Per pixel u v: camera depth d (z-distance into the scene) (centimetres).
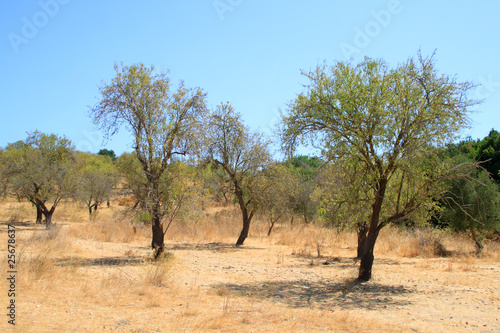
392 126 1073
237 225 3188
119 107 1471
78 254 1577
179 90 1580
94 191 3706
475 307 874
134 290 919
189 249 2022
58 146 3322
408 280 1234
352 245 2480
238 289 1061
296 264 1620
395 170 1166
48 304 708
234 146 2308
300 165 3331
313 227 3105
